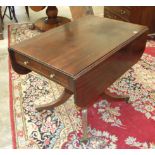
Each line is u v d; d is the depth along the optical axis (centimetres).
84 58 138
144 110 186
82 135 165
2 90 216
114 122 176
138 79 224
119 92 207
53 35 169
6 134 169
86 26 182
